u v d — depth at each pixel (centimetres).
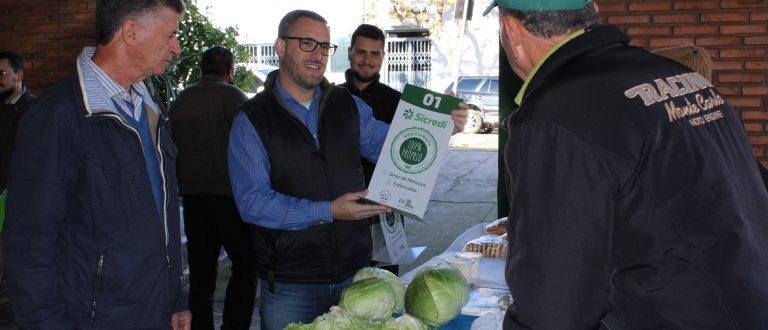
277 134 261
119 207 208
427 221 836
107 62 211
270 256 266
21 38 714
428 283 203
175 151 239
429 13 1844
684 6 566
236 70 841
